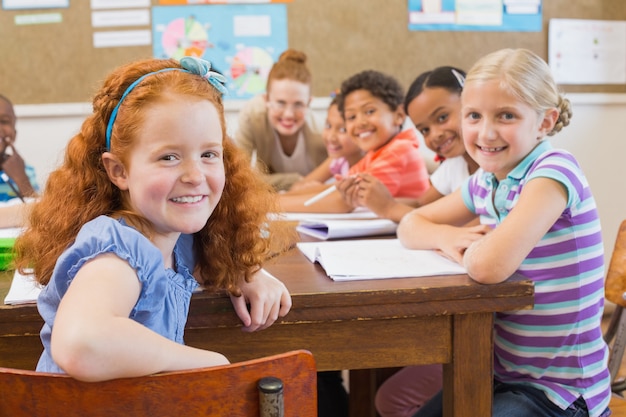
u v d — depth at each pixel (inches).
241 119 108.8
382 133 92.4
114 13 115.3
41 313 33.4
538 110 49.3
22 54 115.2
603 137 125.2
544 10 121.4
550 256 48.7
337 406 76.3
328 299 39.7
